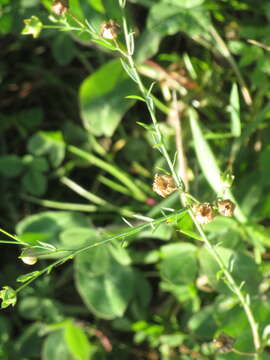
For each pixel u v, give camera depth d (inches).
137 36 8.9
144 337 8.4
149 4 8.4
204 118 8.7
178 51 8.9
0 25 8.9
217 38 8.1
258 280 6.9
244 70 8.6
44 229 8.3
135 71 5.4
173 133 8.4
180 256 7.4
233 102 7.4
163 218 5.2
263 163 7.7
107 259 7.9
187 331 8.1
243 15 8.7
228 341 6.5
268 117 8.1
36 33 5.6
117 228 8.2
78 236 7.9
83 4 7.6
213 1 8.3
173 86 8.6
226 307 7.3
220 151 8.3
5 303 4.9
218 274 5.7
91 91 8.3
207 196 7.6
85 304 9.1
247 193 7.7
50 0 7.8
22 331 9.0
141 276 8.5
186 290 8.1
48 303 8.8
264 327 6.6
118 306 7.9
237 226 7.2
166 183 5.1
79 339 8.3
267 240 7.3
